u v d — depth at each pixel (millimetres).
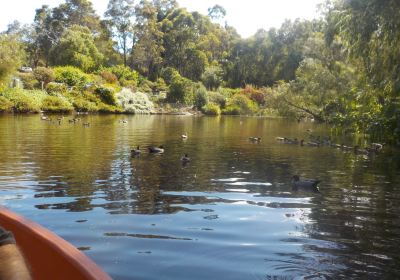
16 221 3518
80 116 44906
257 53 90625
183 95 66562
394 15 15984
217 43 101625
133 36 91625
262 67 89625
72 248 3131
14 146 18953
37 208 8859
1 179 11812
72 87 56844
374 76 18609
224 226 7789
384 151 20062
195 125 37188
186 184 11703
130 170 13672
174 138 24734
